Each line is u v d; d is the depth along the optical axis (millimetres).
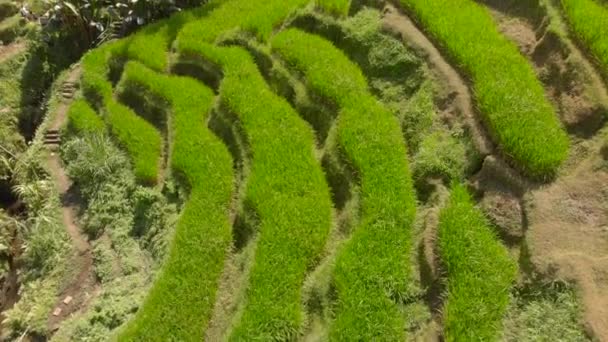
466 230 7684
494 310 6984
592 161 7855
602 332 6355
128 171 11305
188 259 9070
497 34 10008
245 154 10328
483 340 6754
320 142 10234
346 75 10570
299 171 9570
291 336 7801
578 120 8344
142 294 9188
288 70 11234
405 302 7586
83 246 10648
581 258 6941
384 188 8672
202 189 9977
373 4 11492
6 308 10500
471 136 8734
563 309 6711
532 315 6832
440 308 7359
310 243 8617
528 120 8391
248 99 10891
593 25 9000
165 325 8406
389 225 8219
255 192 9383
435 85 9688
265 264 8430
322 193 9234
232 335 7832
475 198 8211
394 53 10523
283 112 10602
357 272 7816
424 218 8289
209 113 11453
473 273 7309
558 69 9031
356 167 9133
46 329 9453
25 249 10914
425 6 10711
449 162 8664
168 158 11148
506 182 8055
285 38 11688
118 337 8414
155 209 10375
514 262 7391
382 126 9555
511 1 10430
